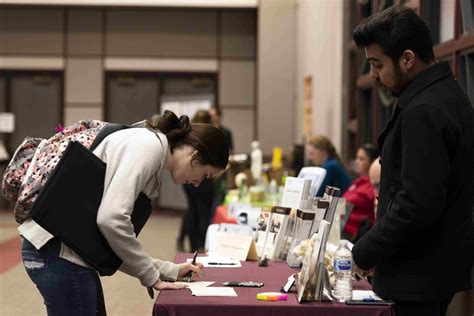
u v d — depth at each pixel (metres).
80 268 2.49
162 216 11.69
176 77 12.44
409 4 4.96
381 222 2.35
